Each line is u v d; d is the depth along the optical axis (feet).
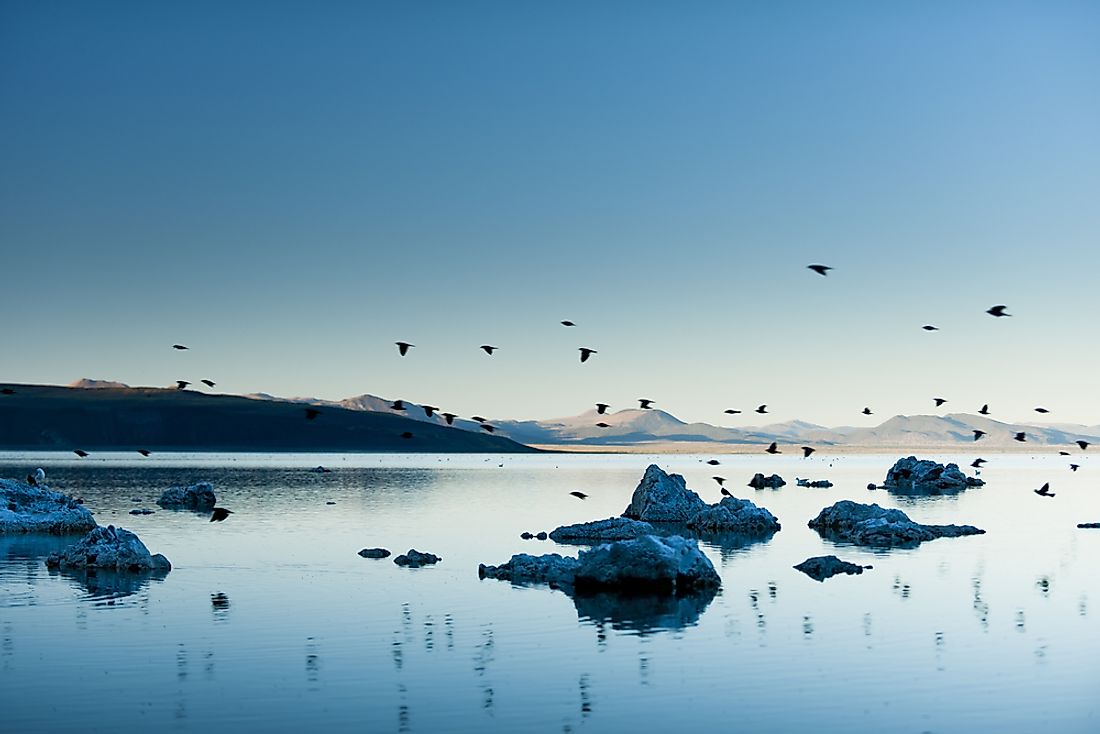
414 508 348.79
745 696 109.81
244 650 127.95
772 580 182.29
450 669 119.75
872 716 103.50
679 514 304.50
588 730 99.30
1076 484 539.29
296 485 510.17
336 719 102.17
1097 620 146.82
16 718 102.12
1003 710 105.40
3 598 160.86
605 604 157.89
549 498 412.98
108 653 126.11
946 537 253.85
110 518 297.94
